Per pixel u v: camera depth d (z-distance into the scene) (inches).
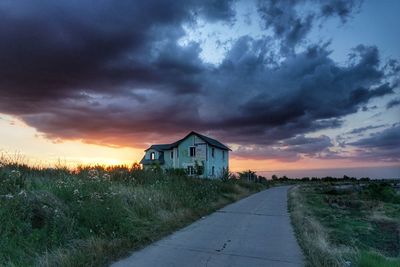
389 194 1407.5
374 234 551.8
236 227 471.5
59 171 552.4
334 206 966.4
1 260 241.6
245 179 1732.3
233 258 316.2
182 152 2034.9
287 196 1103.6
